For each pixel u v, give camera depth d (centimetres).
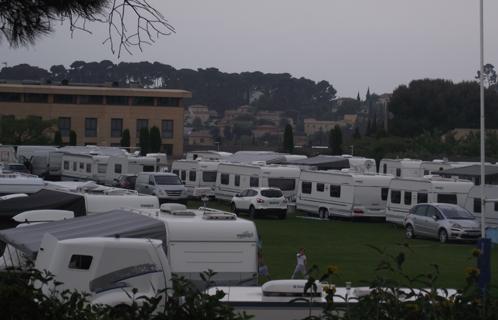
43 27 805
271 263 2828
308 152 9262
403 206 4397
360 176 4719
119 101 11212
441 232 3672
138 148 9681
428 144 7856
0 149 7294
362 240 3688
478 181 4709
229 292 1164
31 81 11356
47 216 2025
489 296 739
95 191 2516
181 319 719
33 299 739
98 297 1292
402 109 11488
